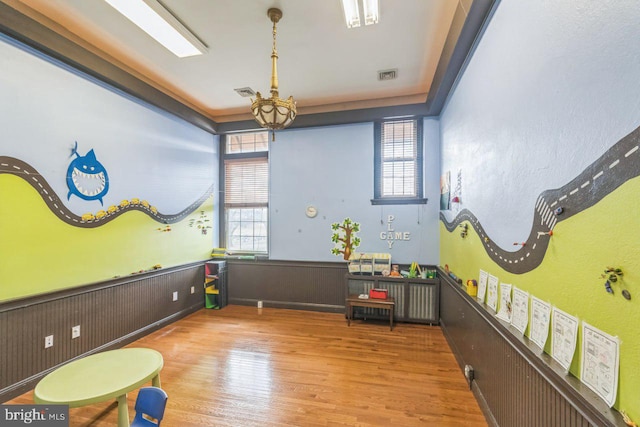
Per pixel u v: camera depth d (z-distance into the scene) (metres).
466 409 2.21
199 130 4.70
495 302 1.97
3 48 2.31
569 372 1.18
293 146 4.79
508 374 1.73
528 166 1.53
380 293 4.02
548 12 1.33
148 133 3.74
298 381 2.60
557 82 1.27
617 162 0.94
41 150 2.58
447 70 2.80
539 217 1.42
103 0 2.27
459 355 2.90
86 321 2.93
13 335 2.35
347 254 4.54
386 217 4.41
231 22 2.55
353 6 2.35
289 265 4.75
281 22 2.55
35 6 2.34
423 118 4.27
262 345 3.35
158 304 3.86
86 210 2.96
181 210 4.32
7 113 2.34
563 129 1.23
